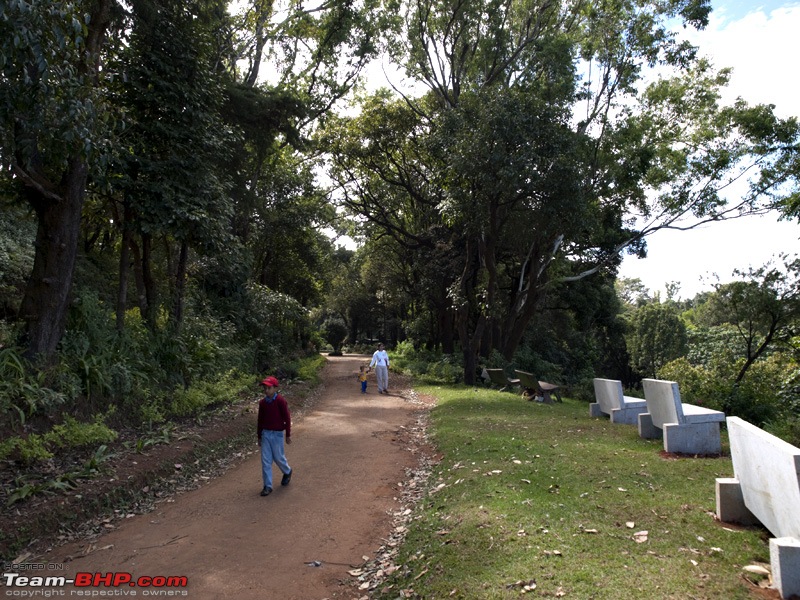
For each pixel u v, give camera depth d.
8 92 5.98
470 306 26.89
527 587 3.77
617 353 42.91
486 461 7.41
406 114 23.97
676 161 21.52
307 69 23.12
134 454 7.73
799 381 13.02
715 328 23.39
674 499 5.42
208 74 11.65
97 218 13.09
